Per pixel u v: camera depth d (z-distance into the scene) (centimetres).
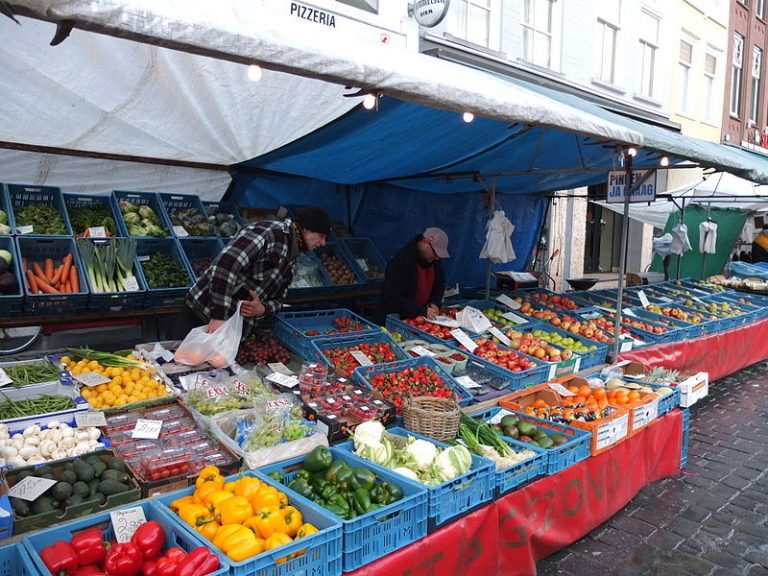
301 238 438
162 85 401
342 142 510
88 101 410
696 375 548
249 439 321
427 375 458
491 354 535
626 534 422
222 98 426
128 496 266
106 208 552
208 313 430
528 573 348
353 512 273
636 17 1343
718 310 912
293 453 323
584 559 390
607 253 1562
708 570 383
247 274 420
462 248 901
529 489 348
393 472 301
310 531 248
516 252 1009
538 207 1018
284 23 256
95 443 308
